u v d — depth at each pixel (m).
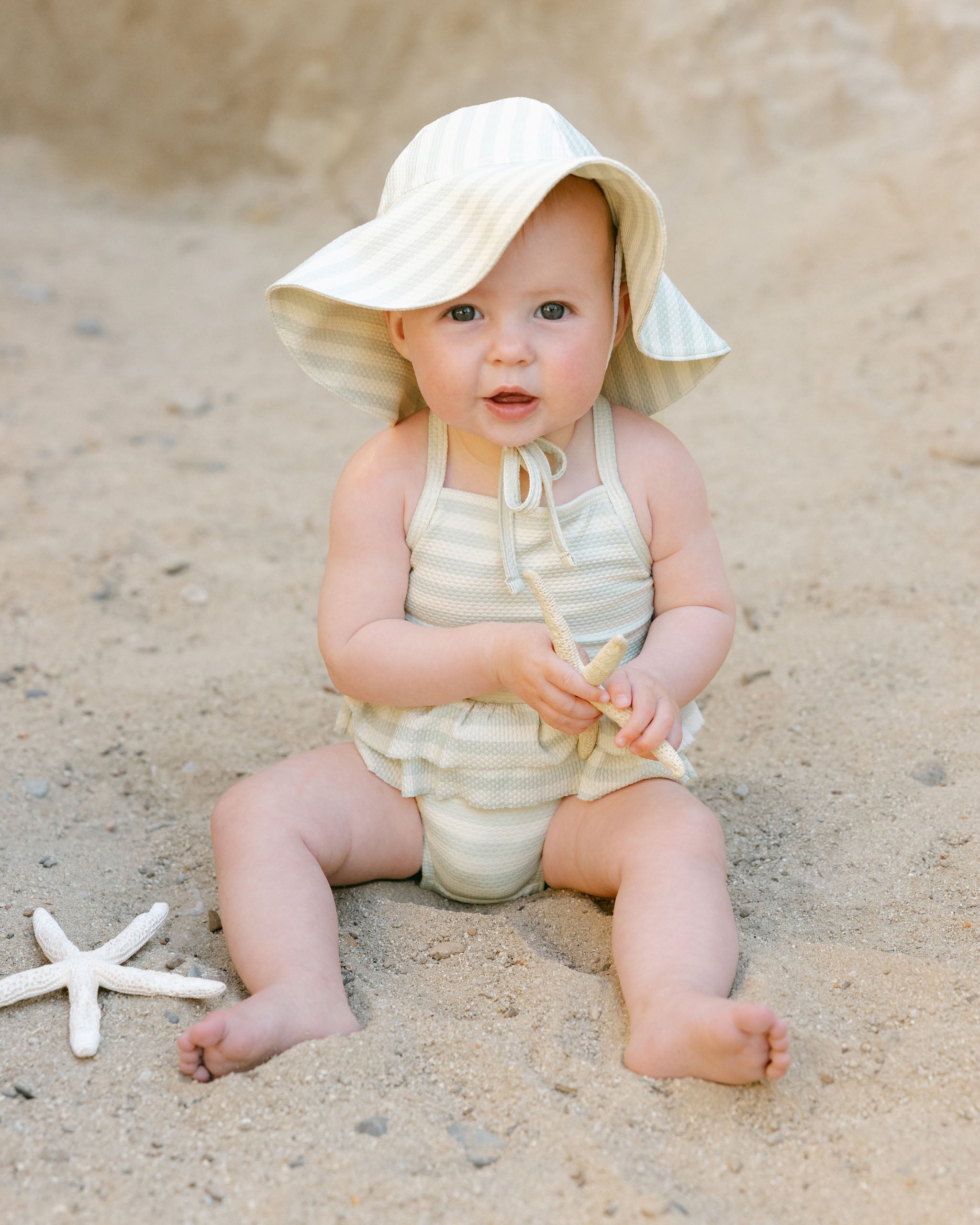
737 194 6.91
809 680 2.97
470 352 1.90
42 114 8.12
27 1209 1.51
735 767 2.67
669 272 6.08
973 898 2.12
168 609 3.57
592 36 7.58
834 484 3.98
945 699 2.79
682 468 2.16
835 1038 1.78
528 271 1.88
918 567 3.43
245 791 2.10
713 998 1.69
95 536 3.97
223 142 8.01
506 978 1.97
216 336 6.06
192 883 2.34
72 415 5.00
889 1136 1.61
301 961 1.86
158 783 2.72
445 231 1.89
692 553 2.17
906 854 2.27
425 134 2.05
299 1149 1.59
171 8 7.93
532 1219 1.49
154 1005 1.90
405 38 7.79
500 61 7.67
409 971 2.01
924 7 7.24
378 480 2.12
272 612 3.56
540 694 1.91
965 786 2.46
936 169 6.23
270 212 7.68
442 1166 1.57
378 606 2.12
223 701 3.07
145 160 8.01
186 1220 1.49
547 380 1.91
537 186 1.79
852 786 2.53
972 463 3.99
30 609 3.52
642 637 2.19
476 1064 1.75
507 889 2.23
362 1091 1.69
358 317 2.12
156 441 4.81
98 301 6.39
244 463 4.64
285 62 7.91
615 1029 1.82
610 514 2.10
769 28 7.37
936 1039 1.76
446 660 2.03
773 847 2.36
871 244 5.80
